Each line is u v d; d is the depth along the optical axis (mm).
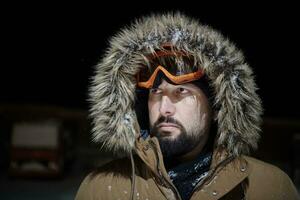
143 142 1582
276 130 7133
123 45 1623
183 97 1538
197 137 1539
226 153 1556
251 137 1590
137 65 1624
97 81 1637
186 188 1546
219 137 1559
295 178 6227
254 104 1583
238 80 1557
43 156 6422
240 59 1568
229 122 1546
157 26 1602
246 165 1549
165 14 1669
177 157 1564
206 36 1557
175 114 1524
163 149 1526
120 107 1603
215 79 1549
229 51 1555
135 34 1621
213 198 1492
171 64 1574
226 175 1529
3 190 5879
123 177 1620
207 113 1586
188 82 1549
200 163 1568
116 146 1619
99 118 1629
